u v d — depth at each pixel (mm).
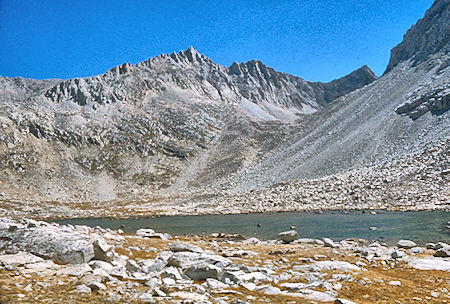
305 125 183000
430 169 67312
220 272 14906
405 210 52469
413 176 67688
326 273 16906
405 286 14820
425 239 30406
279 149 160125
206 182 146000
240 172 144875
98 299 10453
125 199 129875
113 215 87625
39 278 12852
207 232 45750
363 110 140750
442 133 84062
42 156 159250
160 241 29000
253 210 75812
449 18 153625
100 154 175000
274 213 67250
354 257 22188
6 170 140375
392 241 30578
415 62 157250
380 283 15109
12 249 16672
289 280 15250
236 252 22719
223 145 194750
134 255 21250
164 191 143375
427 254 23016
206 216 73312
